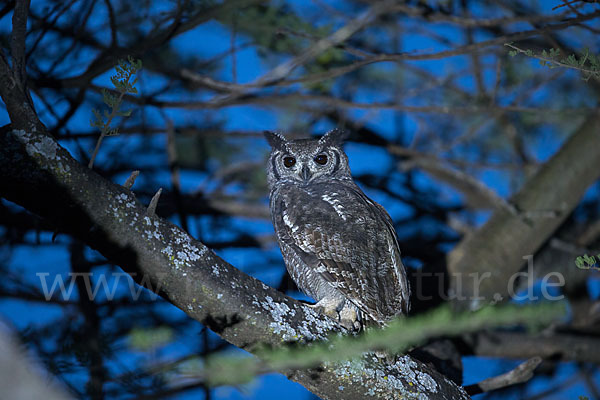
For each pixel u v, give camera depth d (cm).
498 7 1197
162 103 1119
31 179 605
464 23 988
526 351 1299
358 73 1295
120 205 633
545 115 1236
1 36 991
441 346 1041
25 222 1009
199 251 663
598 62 611
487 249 1120
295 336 669
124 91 609
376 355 696
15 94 608
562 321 1281
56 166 608
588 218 1352
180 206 1108
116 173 1210
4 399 229
